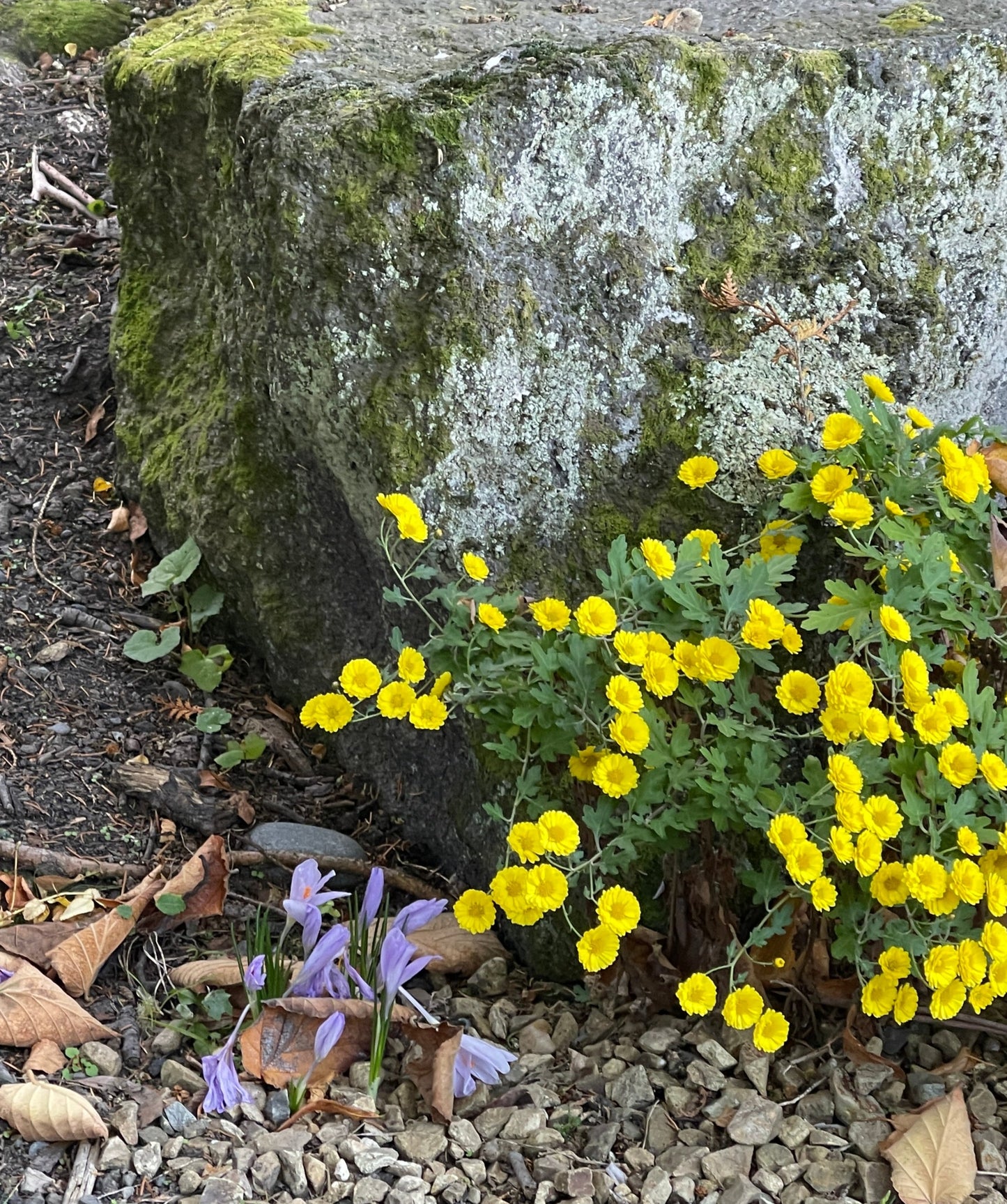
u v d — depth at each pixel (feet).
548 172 7.75
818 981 7.36
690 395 8.11
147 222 10.53
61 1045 6.67
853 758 6.73
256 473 8.95
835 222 8.29
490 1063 6.81
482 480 7.88
